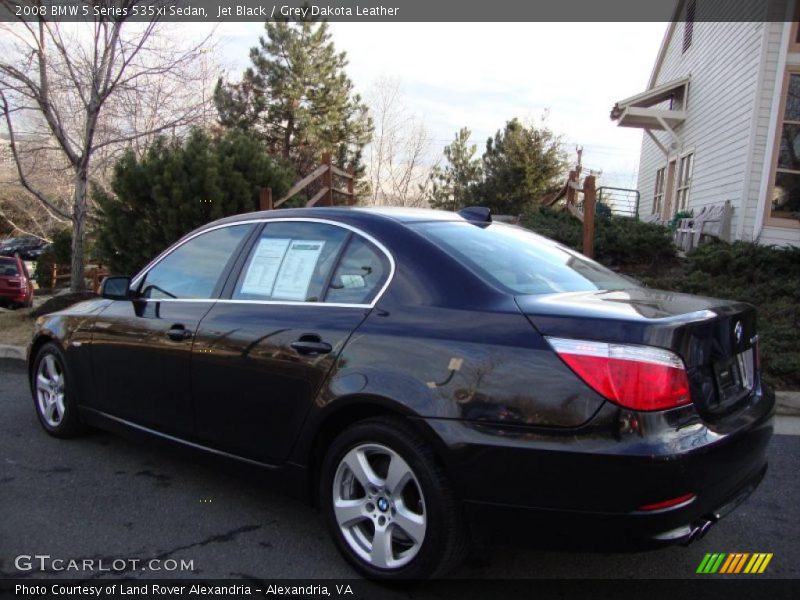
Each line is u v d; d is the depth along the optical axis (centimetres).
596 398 243
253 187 923
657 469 235
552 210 1347
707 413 261
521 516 254
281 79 2438
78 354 445
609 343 246
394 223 329
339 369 299
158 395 388
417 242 313
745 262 923
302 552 322
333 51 2566
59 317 470
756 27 1128
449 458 262
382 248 319
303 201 1072
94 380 436
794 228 1099
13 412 546
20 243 4391
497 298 281
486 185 2583
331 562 313
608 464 238
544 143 2569
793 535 350
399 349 285
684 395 248
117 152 1201
